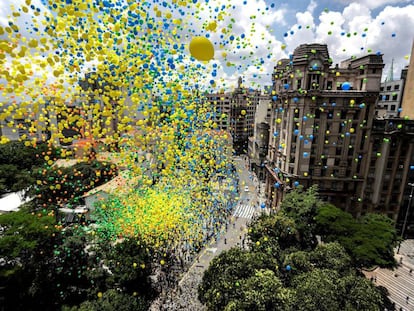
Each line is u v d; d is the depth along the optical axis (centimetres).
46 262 1719
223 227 3144
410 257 2873
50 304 1644
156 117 1324
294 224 2416
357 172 3241
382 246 2047
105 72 1004
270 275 1514
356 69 3147
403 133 3070
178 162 1909
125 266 1856
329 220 2455
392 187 3234
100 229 2269
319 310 1291
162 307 1959
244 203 4200
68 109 1134
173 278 2316
